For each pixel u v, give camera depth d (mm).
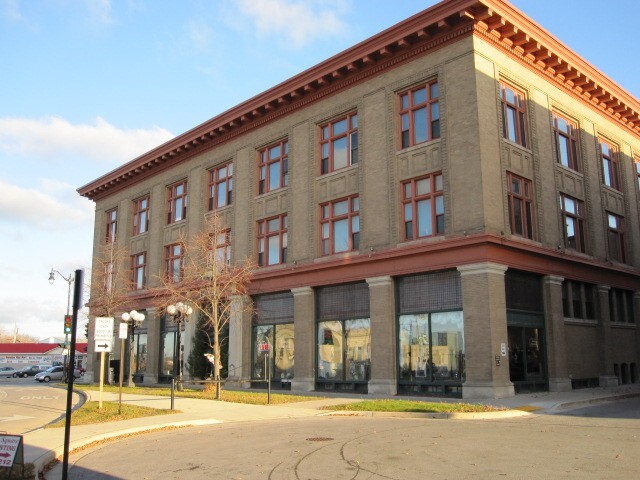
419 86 26250
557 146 28812
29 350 106750
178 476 9891
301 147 31188
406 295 25641
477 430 14250
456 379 23469
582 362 27562
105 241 47625
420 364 24734
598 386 28188
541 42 26406
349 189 28422
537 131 27141
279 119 32906
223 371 33844
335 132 29969
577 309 28266
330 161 29891
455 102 24547
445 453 11109
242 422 17391
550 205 27062
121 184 45969
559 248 26875
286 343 30984
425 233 25141
